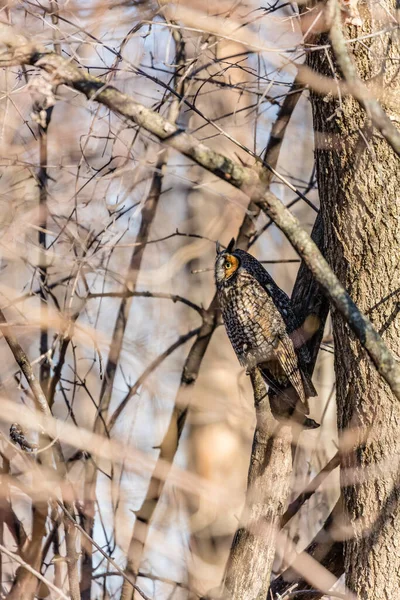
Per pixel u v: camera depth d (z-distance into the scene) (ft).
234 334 31.12
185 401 32.53
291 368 28.50
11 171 27.89
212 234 50.01
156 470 22.59
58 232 27.48
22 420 21.75
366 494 22.85
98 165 28.45
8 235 26.48
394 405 22.57
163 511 31.94
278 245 53.93
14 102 26.16
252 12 24.72
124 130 25.44
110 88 17.94
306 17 22.26
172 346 33.42
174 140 17.53
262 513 26.27
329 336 34.99
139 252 32.83
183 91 30.09
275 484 26.40
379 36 22.11
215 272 32.58
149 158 25.45
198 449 48.75
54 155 28.63
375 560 22.66
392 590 22.43
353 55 22.20
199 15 23.95
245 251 33.24
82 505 29.71
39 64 17.99
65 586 30.99
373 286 22.68
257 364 29.99
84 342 26.17
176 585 30.14
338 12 19.57
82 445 22.40
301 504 28.84
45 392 30.78
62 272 29.12
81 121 29.12
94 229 26.76
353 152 22.56
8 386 30.53
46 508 29.01
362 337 18.11
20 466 27.73
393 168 22.35
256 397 27.04
